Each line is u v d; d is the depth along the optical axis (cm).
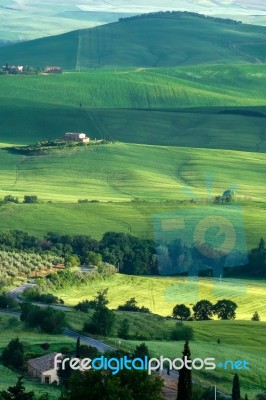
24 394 17325
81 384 16825
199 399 19912
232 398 19075
